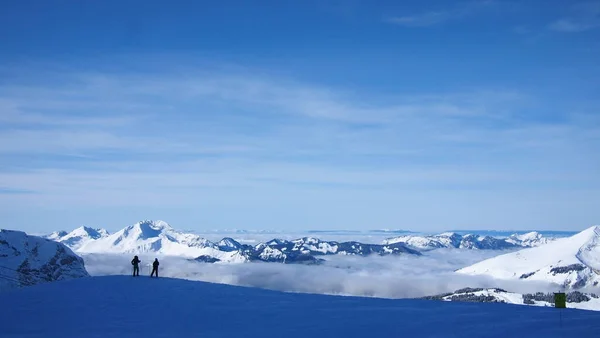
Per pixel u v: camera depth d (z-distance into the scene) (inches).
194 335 860.6
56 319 1017.5
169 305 1166.3
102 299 1241.4
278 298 1293.1
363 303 1230.3
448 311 1093.1
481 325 905.5
